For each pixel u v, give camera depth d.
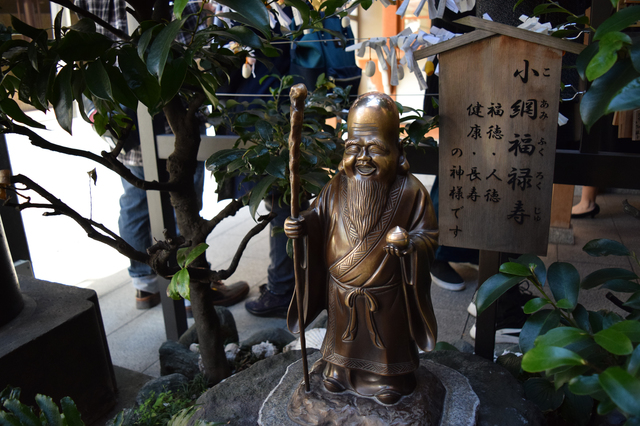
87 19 1.51
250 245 4.52
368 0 1.76
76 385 2.22
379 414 1.52
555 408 1.71
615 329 1.11
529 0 2.05
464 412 1.61
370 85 4.75
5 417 1.33
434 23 2.48
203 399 1.79
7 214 3.15
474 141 1.71
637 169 1.80
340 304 1.54
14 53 1.46
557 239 4.07
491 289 1.63
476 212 1.78
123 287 3.83
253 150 1.58
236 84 2.88
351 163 1.43
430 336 1.52
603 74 1.18
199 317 2.13
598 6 1.67
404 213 1.45
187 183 1.93
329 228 1.53
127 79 1.34
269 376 1.89
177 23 1.25
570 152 1.88
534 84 1.59
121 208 3.27
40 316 2.19
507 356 2.04
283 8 2.52
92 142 6.53
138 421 1.90
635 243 4.01
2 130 1.56
